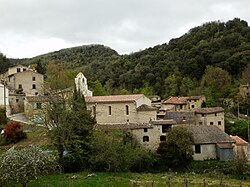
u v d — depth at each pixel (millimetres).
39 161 37406
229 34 154250
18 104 83375
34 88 92562
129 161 51875
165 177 49625
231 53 138250
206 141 58312
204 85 124625
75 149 51000
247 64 127125
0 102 76812
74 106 54094
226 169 52594
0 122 67938
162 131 60906
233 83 124875
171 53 152000
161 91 130000
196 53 142375
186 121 69500
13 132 59375
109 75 145250
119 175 48562
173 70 137000
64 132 49188
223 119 77812
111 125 63094
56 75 94938
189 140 56125
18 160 36469
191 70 136875
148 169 54344
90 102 69625
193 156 57750
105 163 50781
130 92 126688
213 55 138250
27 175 36688
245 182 48219
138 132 60438
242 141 58656
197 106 100875
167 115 74750
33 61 192625
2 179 35906
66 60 199500
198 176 51531
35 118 65875
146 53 167875
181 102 95688
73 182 42219
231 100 108625
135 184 43094
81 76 80188
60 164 49125
